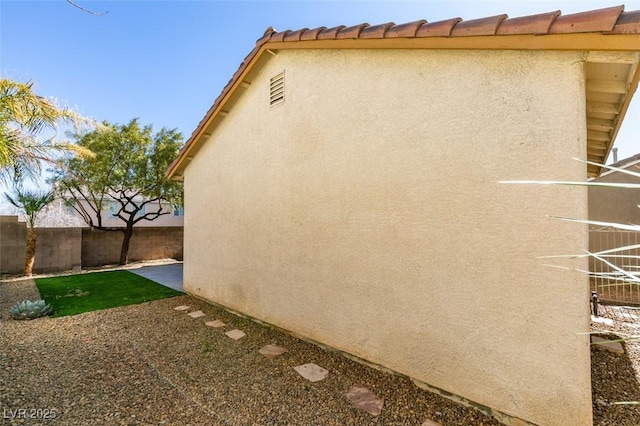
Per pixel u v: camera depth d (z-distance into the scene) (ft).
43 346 16.31
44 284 34.01
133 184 46.55
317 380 12.56
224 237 23.26
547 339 9.05
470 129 10.59
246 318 20.85
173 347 16.08
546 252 9.12
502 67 9.94
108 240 51.47
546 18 8.42
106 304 25.17
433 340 11.37
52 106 26.13
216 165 24.39
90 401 11.21
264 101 19.45
